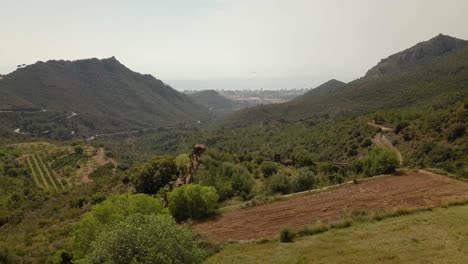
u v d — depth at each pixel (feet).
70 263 92.84
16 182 304.71
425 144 169.78
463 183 96.73
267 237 72.33
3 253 112.27
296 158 187.93
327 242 64.80
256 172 142.20
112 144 547.49
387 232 65.57
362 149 211.20
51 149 426.51
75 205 199.93
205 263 62.28
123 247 40.63
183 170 154.61
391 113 271.08
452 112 182.60
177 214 92.43
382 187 98.84
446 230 63.05
